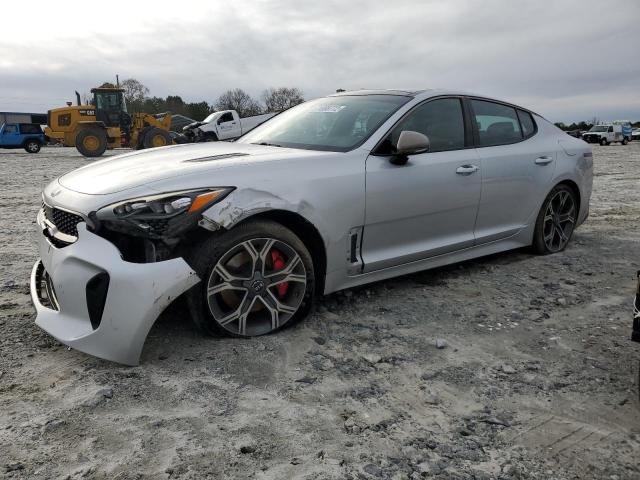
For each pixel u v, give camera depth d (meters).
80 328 2.67
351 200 3.35
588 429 2.34
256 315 3.14
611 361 2.98
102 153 22.84
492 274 4.48
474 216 4.23
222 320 2.92
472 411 2.45
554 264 4.82
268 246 2.98
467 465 2.07
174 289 2.63
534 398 2.58
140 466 1.99
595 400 2.57
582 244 5.65
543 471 2.05
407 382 2.69
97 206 2.66
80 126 22.95
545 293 4.06
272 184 3.01
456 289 4.09
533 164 4.68
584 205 5.36
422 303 3.77
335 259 3.34
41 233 3.03
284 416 2.34
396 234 3.69
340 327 3.30
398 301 3.79
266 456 2.07
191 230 2.69
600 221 7.09
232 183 2.88
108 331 2.59
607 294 4.09
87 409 2.34
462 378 2.74
